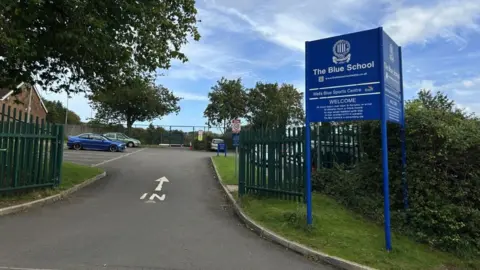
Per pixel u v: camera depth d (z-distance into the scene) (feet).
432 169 27.94
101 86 56.85
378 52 24.81
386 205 23.97
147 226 28.19
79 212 32.12
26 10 36.06
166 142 170.81
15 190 35.60
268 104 177.78
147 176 57.26
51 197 36.40
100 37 39.52
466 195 27.22
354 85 25.52
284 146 34.83
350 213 30.45
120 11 41.32
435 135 27.78
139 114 170.60
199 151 134.62
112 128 168.45
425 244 26.35
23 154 36.52
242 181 38.88
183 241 24.70
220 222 30.63
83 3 38.19
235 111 178.29
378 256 22.81
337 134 35.88
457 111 31.58
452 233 26.07
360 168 32.35
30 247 21.89
